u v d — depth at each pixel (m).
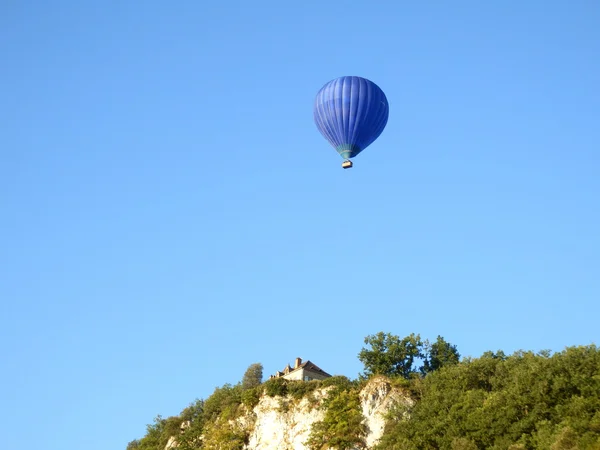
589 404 85.19
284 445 107.38
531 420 87.44
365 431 101.69
